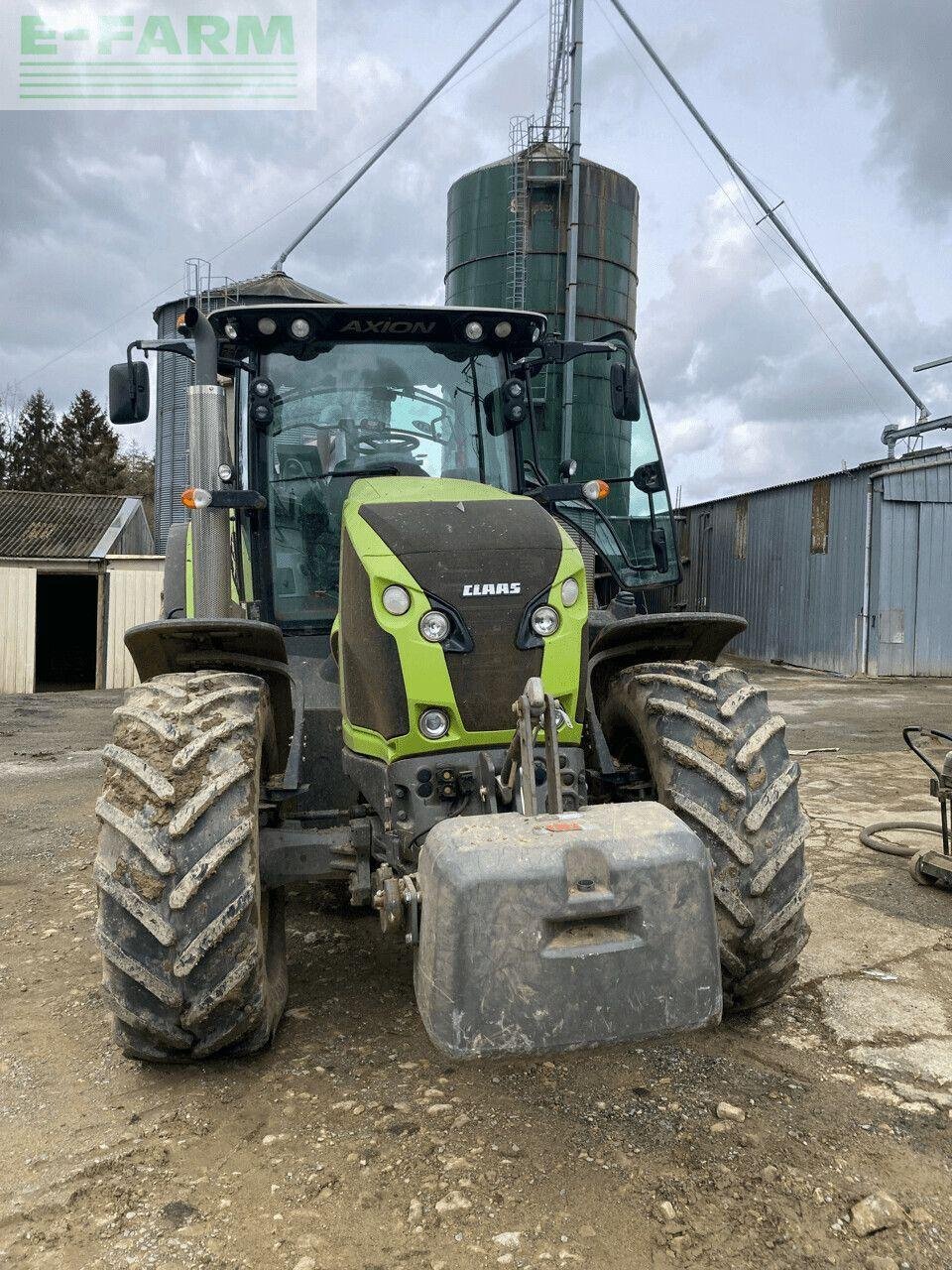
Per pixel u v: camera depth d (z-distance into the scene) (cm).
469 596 274
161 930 245
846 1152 237
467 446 400
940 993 332
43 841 574
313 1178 227
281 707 337
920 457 1761
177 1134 247
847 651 1769
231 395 405
